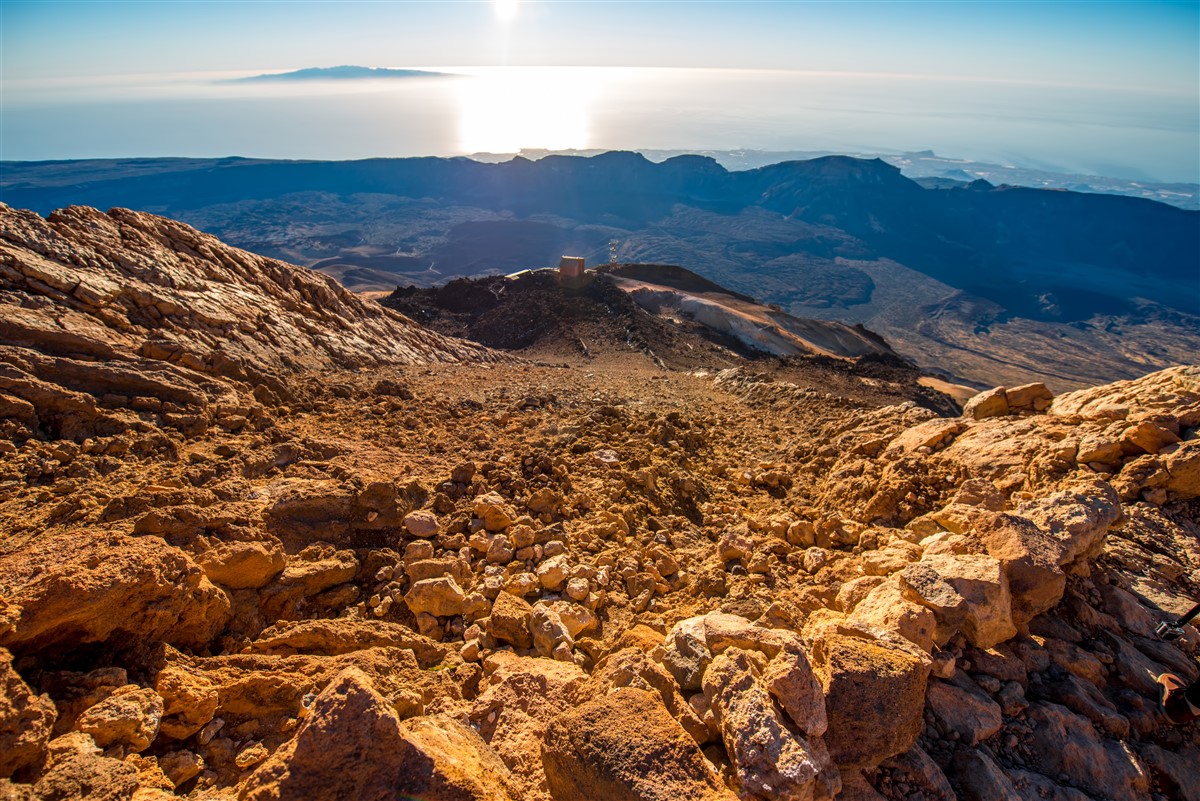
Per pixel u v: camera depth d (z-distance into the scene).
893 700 3.78
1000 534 5.42
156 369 10.23
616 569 7.11
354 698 3.19
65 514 6.41
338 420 11.66
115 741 3.64
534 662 5.05
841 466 10.47
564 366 34.22
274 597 5.76
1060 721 4.38
